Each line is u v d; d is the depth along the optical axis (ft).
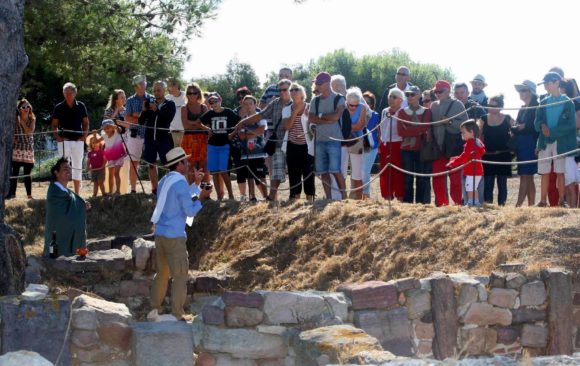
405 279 29.99
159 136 54.60
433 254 38.32
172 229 34.30
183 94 55.26
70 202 46.78
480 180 45.24
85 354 25.07
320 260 41.91
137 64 63.31
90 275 43.42
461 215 40.50
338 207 44.93
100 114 103.19
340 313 28.60
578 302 33.37
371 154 49.21
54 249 46.47
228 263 44.70
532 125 44.93
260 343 28.07
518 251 36.27
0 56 30.73
